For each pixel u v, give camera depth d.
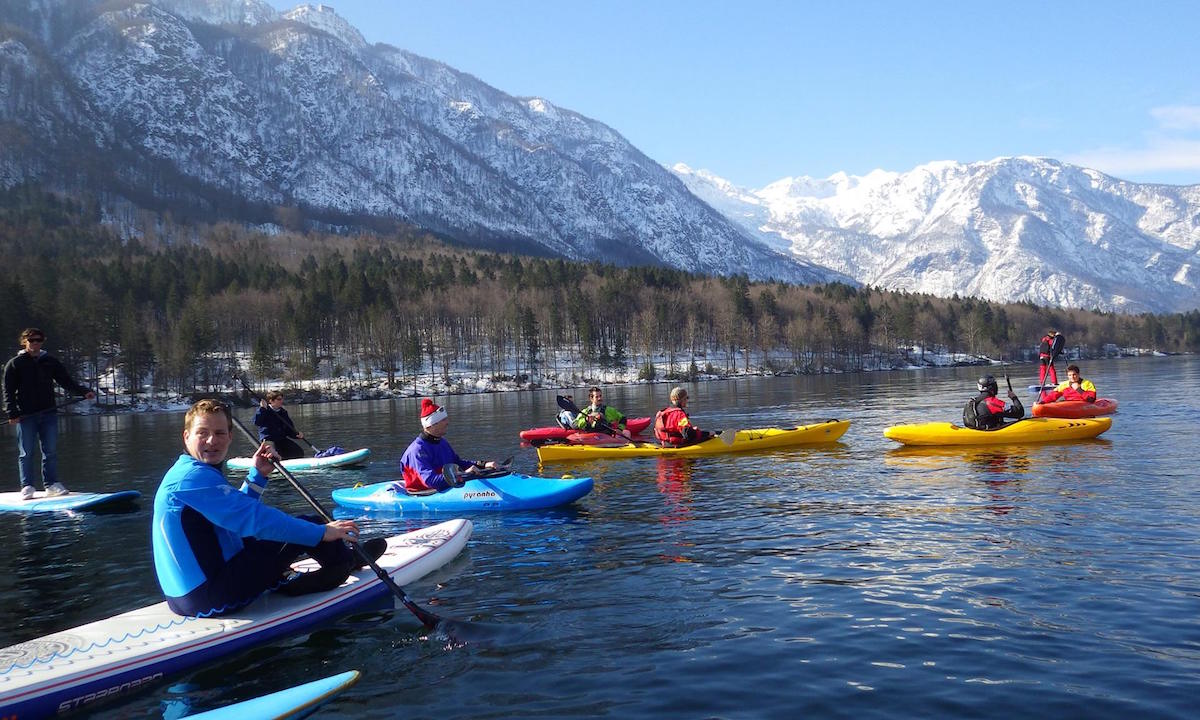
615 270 165.62
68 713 4.98
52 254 178.75
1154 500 10.12
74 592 7.66
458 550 8.63
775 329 126.12
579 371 111.69
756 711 4.71
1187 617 5.92
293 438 17.62
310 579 6.55
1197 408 24.19
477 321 124.38
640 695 4.96
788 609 6.44
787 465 14.65
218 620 5.95
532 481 11.56
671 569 7.73
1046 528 8.80
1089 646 5.47
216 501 5.80
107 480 16.47
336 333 118.25
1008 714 4.57
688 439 16.81
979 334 145.25
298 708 4.83
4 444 27.41
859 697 4.85
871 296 176.50
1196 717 4.44
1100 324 180.75
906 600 6.55
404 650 5.80
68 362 80.31
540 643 5.86
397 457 19.31
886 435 17.11
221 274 139.25
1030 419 17.09
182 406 79.75
